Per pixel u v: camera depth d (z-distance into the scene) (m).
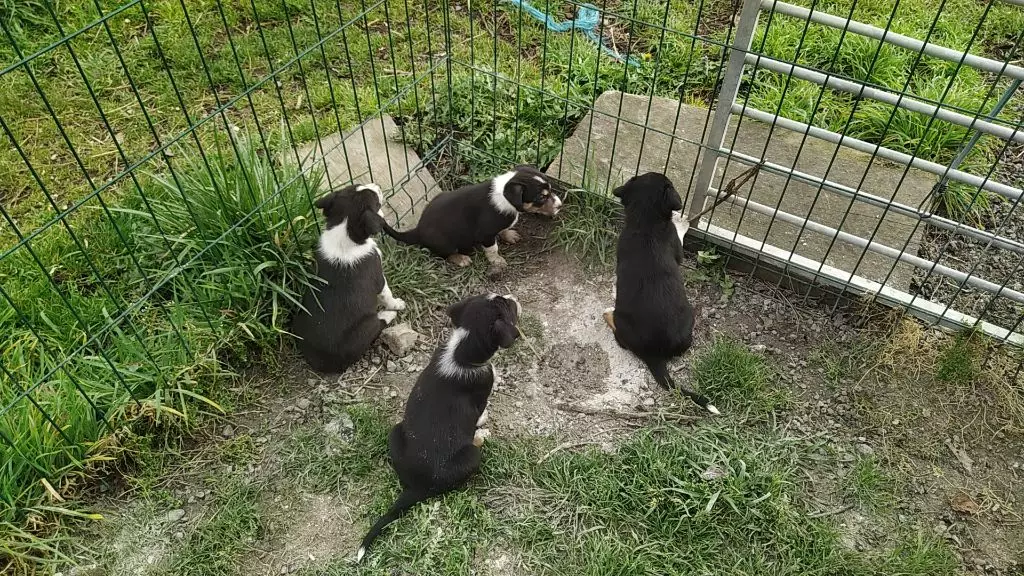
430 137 1.62
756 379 1.21
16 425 1.05
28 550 1.00
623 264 1.22
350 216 1.20
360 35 1.87
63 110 1.68
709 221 1.35
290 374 1.25
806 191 1.48
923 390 1.21
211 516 1.06
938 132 1.56
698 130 1.62
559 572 1.01
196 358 1.17
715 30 1.90
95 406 1.08
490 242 1.40
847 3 1.91
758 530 1.03
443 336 1.33
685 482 1.07
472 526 1.05
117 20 1.86
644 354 1.21
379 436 1.15
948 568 1.00
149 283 1.29
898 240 1.39
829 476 1.11
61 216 0.96
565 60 1.81
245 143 1.39
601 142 1.59
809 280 1.33
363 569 1.00
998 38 1.85
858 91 1.05
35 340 1.19
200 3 1.92
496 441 1.15
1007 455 1.14
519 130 1.63
